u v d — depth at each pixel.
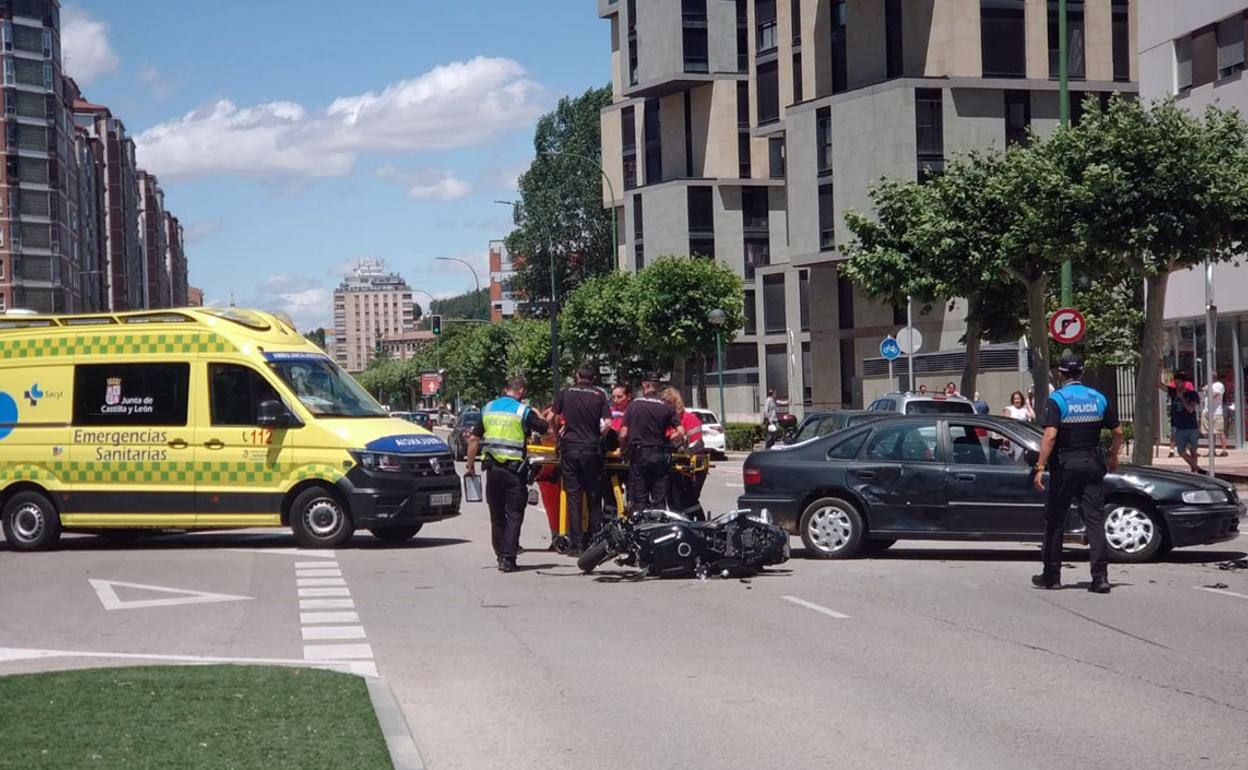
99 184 145.62
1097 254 23.78
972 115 51.84
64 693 8.18
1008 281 32.81
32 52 108.94
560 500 17.41
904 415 15.98
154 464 18.39
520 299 95.69
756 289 70.00
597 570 15.39
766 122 71.12
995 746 7.26
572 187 89.38
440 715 8.10
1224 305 32.69
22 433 18.81
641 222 77.75
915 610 12.00
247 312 19.23
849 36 54.28
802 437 25.28
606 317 62.25
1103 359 39.41
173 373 18.52
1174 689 8.65
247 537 20.45
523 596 13.30
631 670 9.45
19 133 108.19
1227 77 30.95
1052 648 10.09
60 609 12.73
